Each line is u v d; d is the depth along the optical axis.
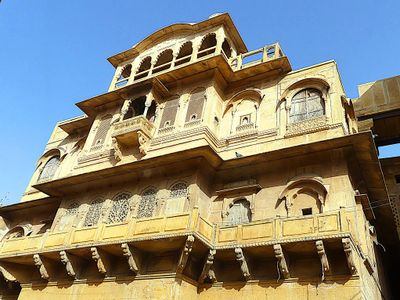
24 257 15.38
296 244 10.80
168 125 17.27
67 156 22.44
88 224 16.05
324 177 12.85
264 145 14.97
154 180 15.49
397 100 21.09
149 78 18.08
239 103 17.30
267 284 11.34
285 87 16.20
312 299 10.41
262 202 13.51
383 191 14.36
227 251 11.93
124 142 17.42
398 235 17.59
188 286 12.10
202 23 20.14
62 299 14.18
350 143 12.52
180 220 12.12
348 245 9.91
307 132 14.23
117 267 13.72
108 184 16.86
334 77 15.05
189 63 18.08
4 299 17.59
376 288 13.15
